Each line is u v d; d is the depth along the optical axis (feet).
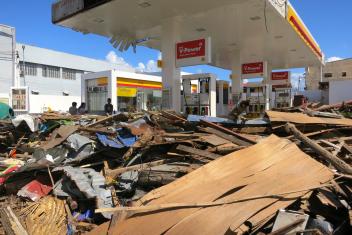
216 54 64.59
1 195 18.37
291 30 44.75
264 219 10.53
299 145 17.75
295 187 12.31
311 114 24.85
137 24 41.75
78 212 15.24
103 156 20.94
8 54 89.86
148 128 23.29
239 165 14.23
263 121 23.36
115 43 50.29
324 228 10.36
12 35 90.58
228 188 12.28
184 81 50.93
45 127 30.45
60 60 135.74
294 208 11.55
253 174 13.41
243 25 42.73
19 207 15.92
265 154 15.24
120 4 33.99
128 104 66.90
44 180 18.42
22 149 27.27
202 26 43.24
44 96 90.74
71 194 16.48
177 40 41.96
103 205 14.62
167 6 34.99
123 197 16.01
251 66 61.52
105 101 64.59
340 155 17.69
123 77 65.51
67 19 39.22
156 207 11.48
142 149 19.53
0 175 18.84
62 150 21.95
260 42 52.90
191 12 37.04
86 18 38.93
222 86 76.48
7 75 89.56
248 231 10.13
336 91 104.06
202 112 48.85
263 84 68.33
